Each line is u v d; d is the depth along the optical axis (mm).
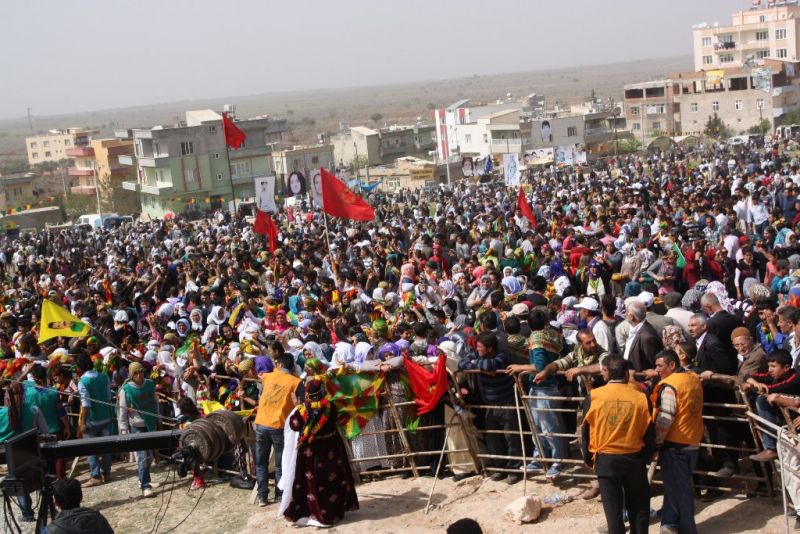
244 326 15180
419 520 9469
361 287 20172
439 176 100375
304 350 12883
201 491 11391
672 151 84375
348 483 9727
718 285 13773
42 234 55500
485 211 40812
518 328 10453
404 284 17141
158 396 13188
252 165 96625
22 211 103188
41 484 7305
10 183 120875
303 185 46062
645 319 10148
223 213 60781
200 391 12148
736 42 140250
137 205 106188
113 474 12680
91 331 15164
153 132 90812
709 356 9367
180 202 92625
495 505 9547
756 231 25156
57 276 28094
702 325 9688
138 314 20547
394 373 10547
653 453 8023
